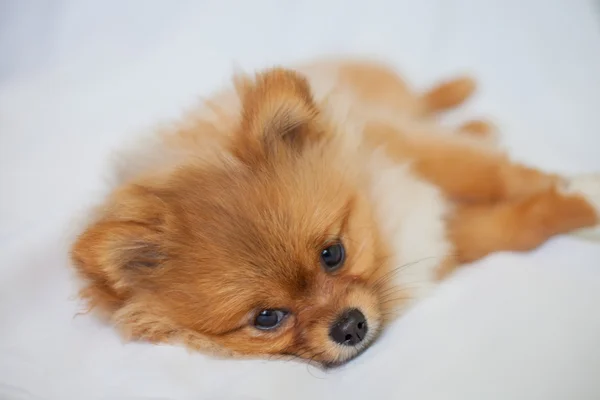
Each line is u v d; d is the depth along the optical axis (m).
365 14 0.40
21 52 0.40
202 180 0.37
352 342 0.36
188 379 0.34
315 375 0.35
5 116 0.38
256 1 0.40
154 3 0.40
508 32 0.39
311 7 0.40
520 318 0.34
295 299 0.37
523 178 0.37
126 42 0.39
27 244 0.36
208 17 0.40
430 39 0.39
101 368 0.34
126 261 0.36
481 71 0.39
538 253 0.36
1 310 0.35
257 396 0.34
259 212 0.37
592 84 0.38
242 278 0.36
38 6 0.40
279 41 0.39
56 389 0.33
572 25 0.39
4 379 0.34
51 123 0.38
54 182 0.37
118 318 0.35
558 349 0.33
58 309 0.35
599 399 0.32
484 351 0.33
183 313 0.36
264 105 0.37
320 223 0.37
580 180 0.37
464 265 0.36
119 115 0.38
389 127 0.39
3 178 0.37
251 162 0.37
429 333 0.34
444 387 0.33
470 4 0.40
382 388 0.33
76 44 0.40
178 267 0.36
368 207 0.38
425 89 0.39
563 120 0.38
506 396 0.32
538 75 0.38
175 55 0.39
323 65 0.39
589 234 0.36
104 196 0.37
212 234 0.36
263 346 0.36
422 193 0.38
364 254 0.37
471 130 0.38
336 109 0.39
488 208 0.37
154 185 0.37
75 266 0.35
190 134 0.37
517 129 0.38
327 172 0.38
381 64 0.39
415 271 0.37
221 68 0.39
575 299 0.34
